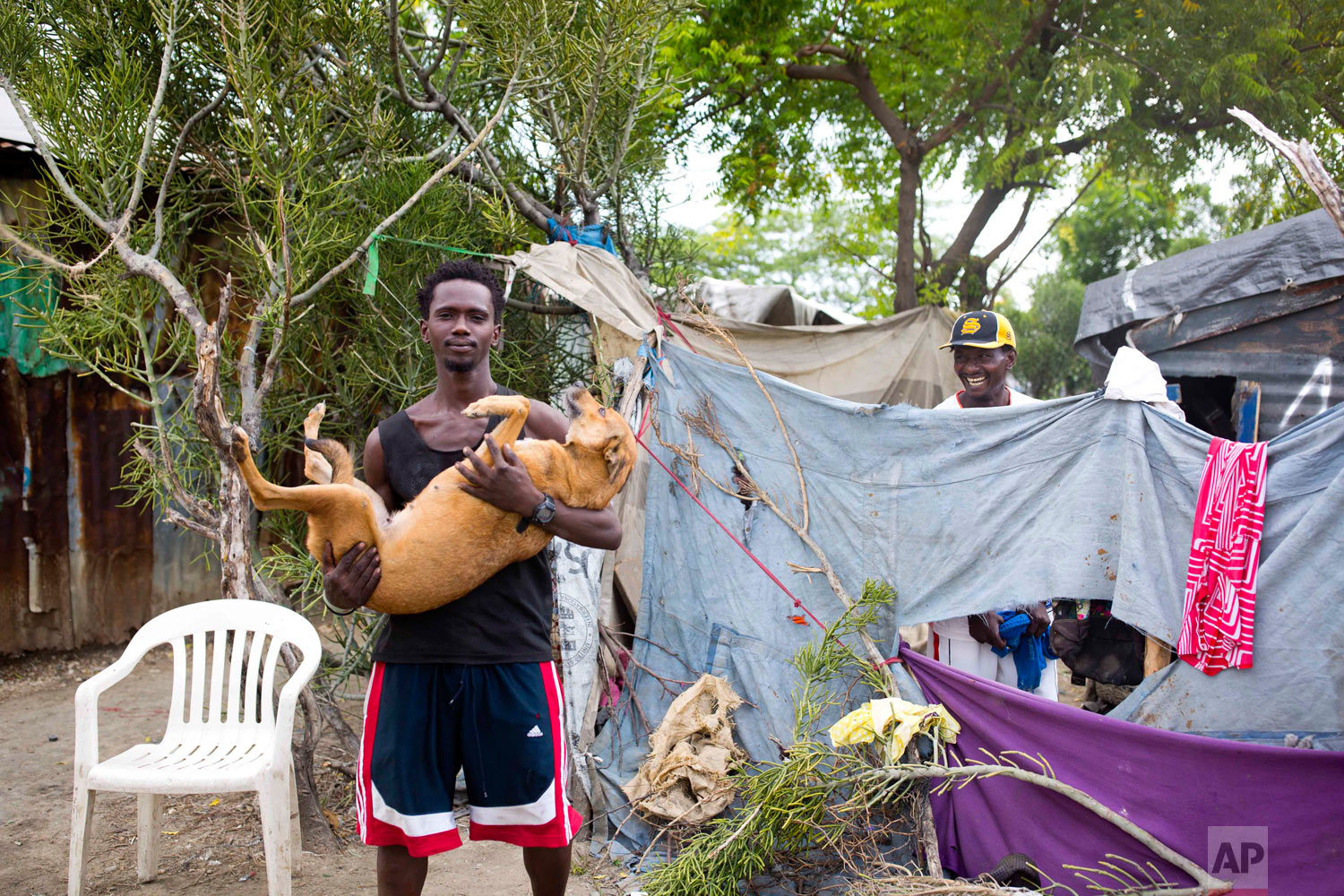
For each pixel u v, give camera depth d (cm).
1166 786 297
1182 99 818
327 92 431
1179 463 315
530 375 551
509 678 236
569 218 561
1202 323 618
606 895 327
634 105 541
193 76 451
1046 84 857
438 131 539
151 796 330
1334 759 282
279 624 317
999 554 339
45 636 607
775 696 365
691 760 342
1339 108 821
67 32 419
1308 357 578
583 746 376
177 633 319
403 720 231
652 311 473
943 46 894
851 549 362
